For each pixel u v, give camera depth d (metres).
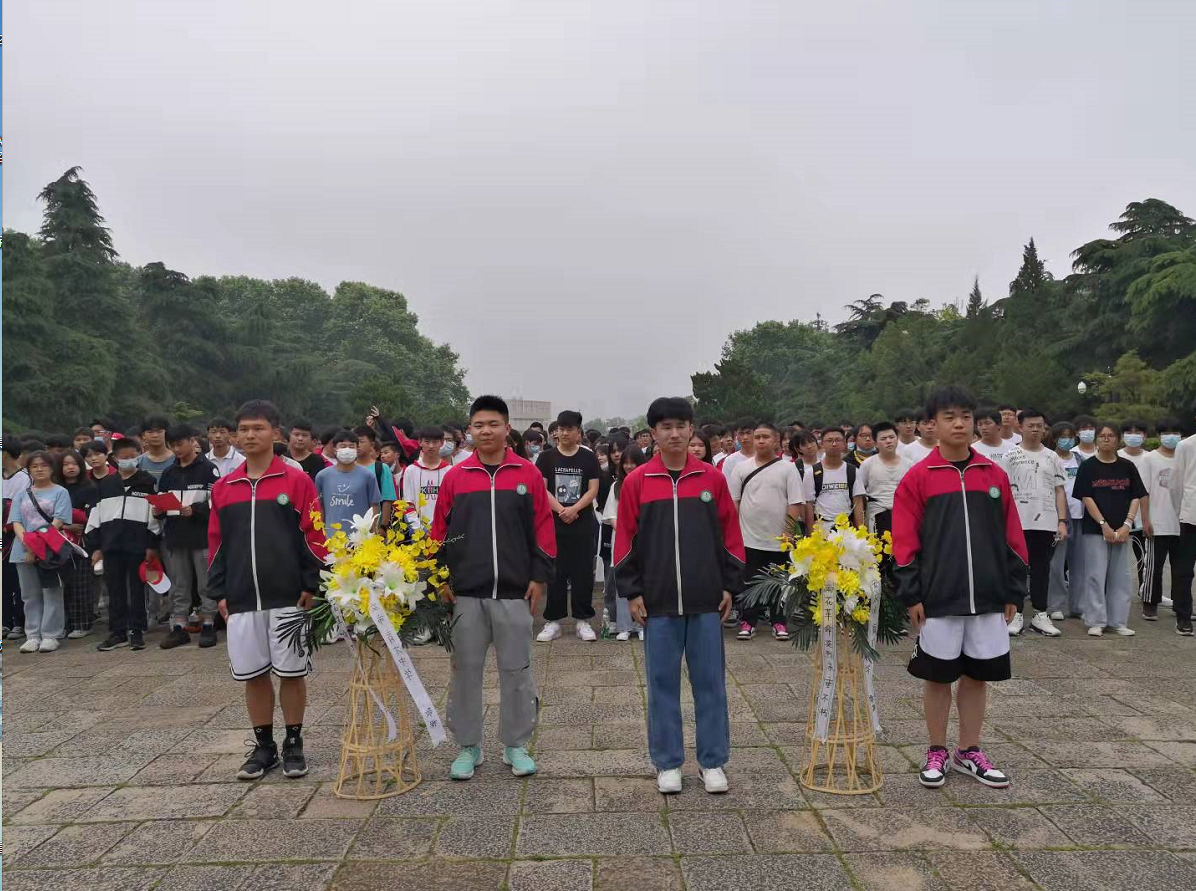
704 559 3.97
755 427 7.16
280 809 3.78
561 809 3.72
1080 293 46.28
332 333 78.88
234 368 48.31
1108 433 6.84
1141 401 30.97
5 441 7.89
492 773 4.18
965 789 3.87
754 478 6.99
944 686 3.99
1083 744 4.41
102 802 3.88
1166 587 9.27
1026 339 43.62
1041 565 6.94
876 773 3.92
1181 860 3.17
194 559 7.18
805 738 4.56
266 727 4.27
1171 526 7.07
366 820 3.64
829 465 7.24
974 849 3.28
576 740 4.62
